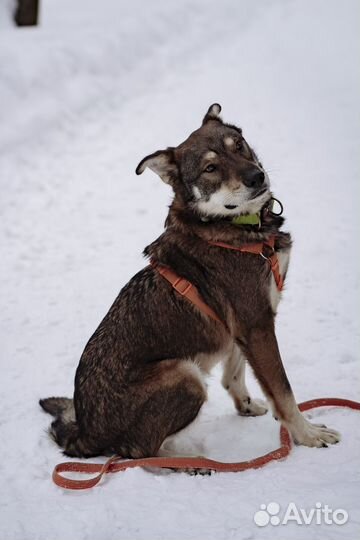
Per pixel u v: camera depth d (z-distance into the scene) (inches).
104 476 197.0
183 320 208.4
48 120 521.3
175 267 211.6
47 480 197.9
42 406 232.8
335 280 321.7
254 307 208.8
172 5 764.6
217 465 197.0
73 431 213.6
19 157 477.1
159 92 597.6
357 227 370.3
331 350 267.1
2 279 347.6
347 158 458.6
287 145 483.2
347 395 236.8
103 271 351.3
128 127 532.4
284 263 217.3
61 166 475.8
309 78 601.0
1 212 414.9
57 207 422.9
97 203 427.5
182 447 218.5
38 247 377.4
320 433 209.3
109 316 214.5
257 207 211.2
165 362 204.5
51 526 177.5
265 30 733.3
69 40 618.8
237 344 214.5
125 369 204.8
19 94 530.9
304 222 380.5
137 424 203.5
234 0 811.4
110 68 612.7
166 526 173.0
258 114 536.4
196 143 216.2
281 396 206.4
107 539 169.9
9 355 281.6
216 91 588.1
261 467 197.0
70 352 281.9
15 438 222.2
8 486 197.6
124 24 683.4
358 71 605.3
